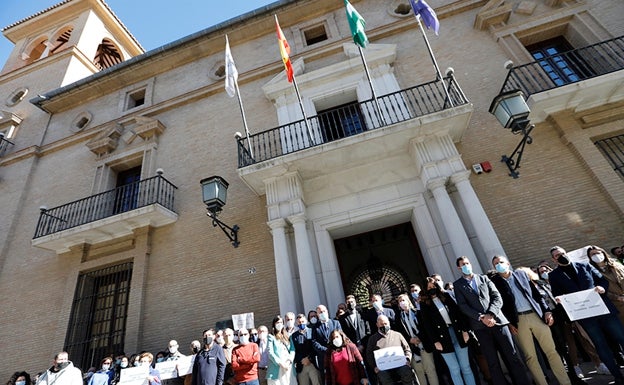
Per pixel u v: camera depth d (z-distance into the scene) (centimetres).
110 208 926
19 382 614
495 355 354
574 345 415
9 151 1177
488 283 379
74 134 1115
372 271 1029
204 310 714
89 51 1548
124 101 1142
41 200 1017
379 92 831
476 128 739
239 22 1096
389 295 1001
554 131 688
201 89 1045
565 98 655
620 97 662
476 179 681
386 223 737
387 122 773
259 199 802
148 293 767
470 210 591
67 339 756
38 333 791
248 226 779
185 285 753
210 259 767
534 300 374
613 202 588
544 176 652
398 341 379
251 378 411
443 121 637
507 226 628
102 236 848
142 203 846
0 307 859
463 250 555
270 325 663
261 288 703
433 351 398
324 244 683
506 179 668
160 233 840
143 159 967
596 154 634
